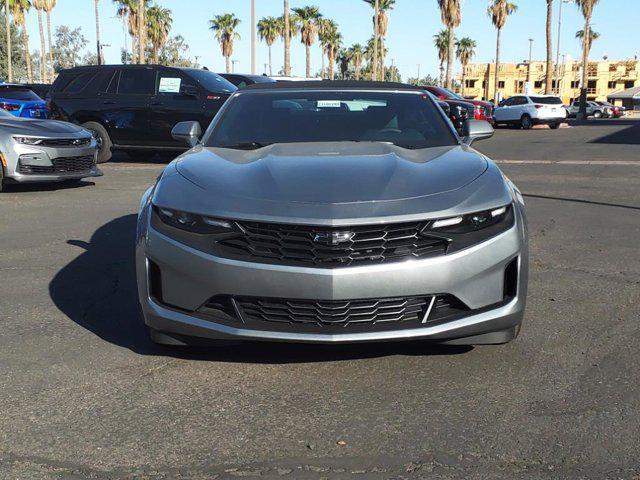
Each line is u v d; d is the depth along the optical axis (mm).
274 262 3207
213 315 3350
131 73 14008
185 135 4777
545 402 3148
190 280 3322
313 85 5039
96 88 14117
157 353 3787
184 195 3459
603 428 2889
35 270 5664
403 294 3197
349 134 4449
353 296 3170
